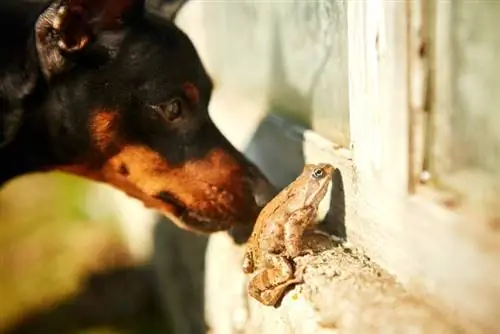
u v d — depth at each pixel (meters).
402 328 0.52
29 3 0.65
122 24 0.64
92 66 0.64
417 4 0.51
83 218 1.01
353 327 0.54
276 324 0.60
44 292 0.91
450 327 0.52
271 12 0.69
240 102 0.77
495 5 0.48
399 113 0.53
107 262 0.94
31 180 1.09
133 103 0.65
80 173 0.68
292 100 0.67
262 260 0.59
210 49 0.82
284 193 0.60
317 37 0.63
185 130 0.66
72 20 0.62
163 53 0.65
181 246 0.81
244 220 0.66
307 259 0.59
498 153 0.49
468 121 0.50
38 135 0.66
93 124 0.65
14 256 0.95
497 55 0.48
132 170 0.67
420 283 0.54
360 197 0.58
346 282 0.56
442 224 0.52
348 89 0.59
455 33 0.50
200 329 0.78
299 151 0.65
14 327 0.87
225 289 0.71
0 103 0.65
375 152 0.56
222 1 0.78
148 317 0.89
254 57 0.73
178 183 0.66
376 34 0.54
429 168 0.53
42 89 0.64
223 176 0.66
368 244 0.58
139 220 0.91
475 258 0.50
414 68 0.52
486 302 0.50
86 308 0.89
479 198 0.50
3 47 0.64
